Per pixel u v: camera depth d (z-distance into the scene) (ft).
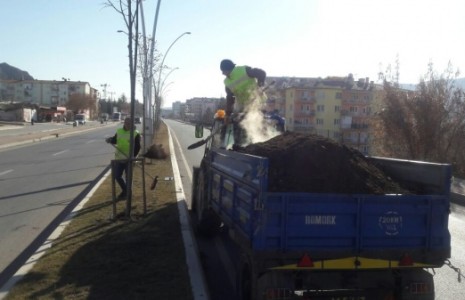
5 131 169.37
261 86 29.73
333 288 15.52
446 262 16.75
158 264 21.11
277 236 14.88
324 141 18.85
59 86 530.68
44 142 123.65
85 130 204.95
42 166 65.51
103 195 38.14
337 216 15.28
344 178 16.81
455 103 78.84
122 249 23.34
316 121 253.85
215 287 20.98
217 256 25.41
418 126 79.61
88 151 94.17
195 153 95.55
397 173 19.19
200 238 28.78
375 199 15.47
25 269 20.27
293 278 15.29
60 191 43.01
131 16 30.17
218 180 22.93
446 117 79.10
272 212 14.82
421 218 15.89
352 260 15.38
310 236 15.08
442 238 16.03
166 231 26.81
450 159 80.33
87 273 19.88
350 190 16.37
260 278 15.21
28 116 306.76
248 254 16.17
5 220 31.04
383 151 86.53
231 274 22.70
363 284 15.72
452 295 21.03
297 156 17.38
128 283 18.81
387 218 15.60
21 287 18.17
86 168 62.80
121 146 38.09
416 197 15.75
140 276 19.61
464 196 47.21
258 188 15.10
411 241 15.81
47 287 18.21
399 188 17.33
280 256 14.89
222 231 29.99
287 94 263.08
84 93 501.15
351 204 15.34
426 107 78.48
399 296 15.93
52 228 28.73
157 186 42.91
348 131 240.94
